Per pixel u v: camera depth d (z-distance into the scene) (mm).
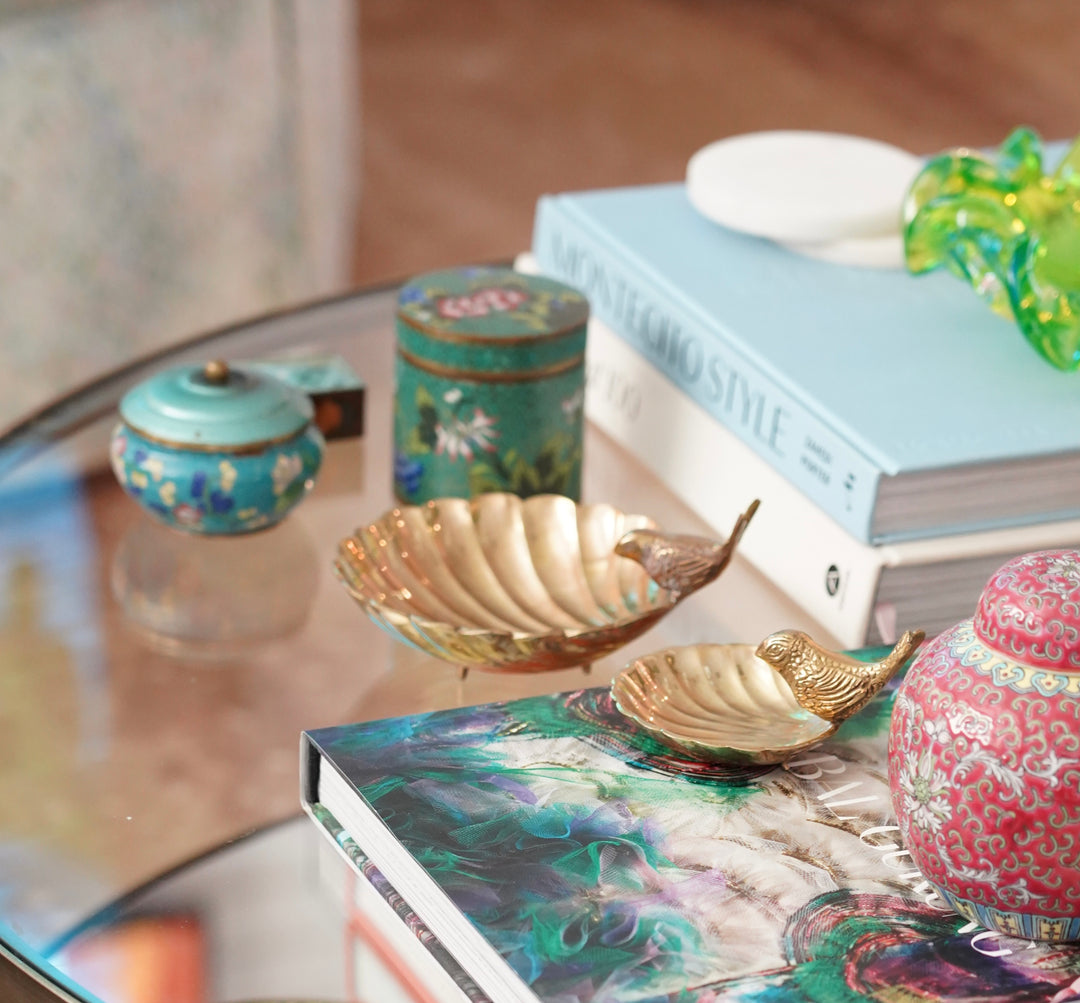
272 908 580
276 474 738
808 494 703
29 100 1466
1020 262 710
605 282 868
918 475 656
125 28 1522
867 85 3123
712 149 931
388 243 2377
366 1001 539
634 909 476
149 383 762
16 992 544
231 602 750
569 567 693
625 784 537
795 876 497
